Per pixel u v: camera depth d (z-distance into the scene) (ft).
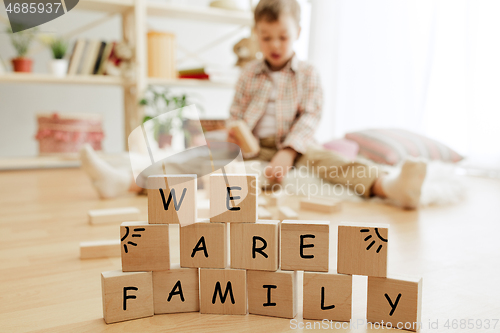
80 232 3.38
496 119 6.08
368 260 1.84
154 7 7.14
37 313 1.96
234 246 1.97
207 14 7.66
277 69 5.92
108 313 1.87
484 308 1.99
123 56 6.98
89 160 4.58
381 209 4.22
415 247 2.94
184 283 2.00
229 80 7.85
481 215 3.96
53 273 2.48
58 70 6.78
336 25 8.38
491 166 6.18
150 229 1.95
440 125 6.71
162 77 7.37
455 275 2.41
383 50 7.50
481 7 6.06
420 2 6.82
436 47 6.66
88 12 7.86
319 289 1.91
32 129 7.86
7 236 3.26
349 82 8.25
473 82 6.22
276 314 1.95
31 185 5.68
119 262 2.67
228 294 1.98
